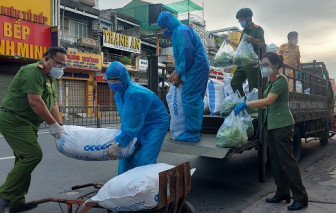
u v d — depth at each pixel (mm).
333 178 5418
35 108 3256
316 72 9148
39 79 3336
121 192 2695
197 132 4320
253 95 4773
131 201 2666
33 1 15336
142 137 3496
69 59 18578
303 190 3924
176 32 4156
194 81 4125
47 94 3541
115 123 14977
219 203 4277
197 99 4191
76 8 20469
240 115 4367
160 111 3520
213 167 6402
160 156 7359
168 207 2828
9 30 14305
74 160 6660
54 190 4621
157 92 5195
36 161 3479
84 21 21375
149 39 27641
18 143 3410
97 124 13359
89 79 20594
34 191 4566
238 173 5949
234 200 4406
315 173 5855
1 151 7527
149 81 5199
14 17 14508
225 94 5398
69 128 3381
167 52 28734
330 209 3859
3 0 14070
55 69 3482
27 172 3434
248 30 5637
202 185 5164
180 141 4328
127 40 23484
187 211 3002
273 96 3865
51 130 3307
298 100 6020
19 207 3586
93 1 22062
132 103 3209
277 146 3963
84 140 3242
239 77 5801
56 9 16516
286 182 4113
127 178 2766
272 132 4047
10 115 3396
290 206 3887
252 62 4777
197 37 4246
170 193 2713
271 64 4000
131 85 3373
